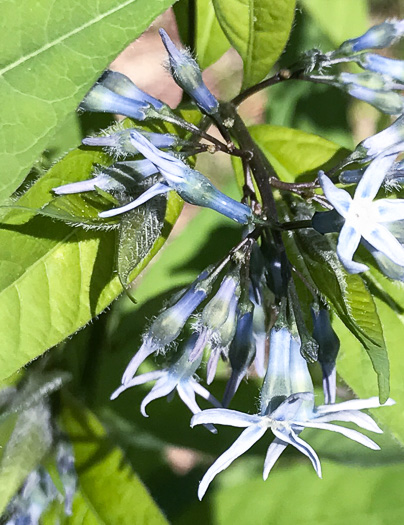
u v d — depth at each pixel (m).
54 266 0.12
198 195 0.10
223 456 0.10
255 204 0.11
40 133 0.10
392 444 0.14
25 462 0.13
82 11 0.10
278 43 0.12
